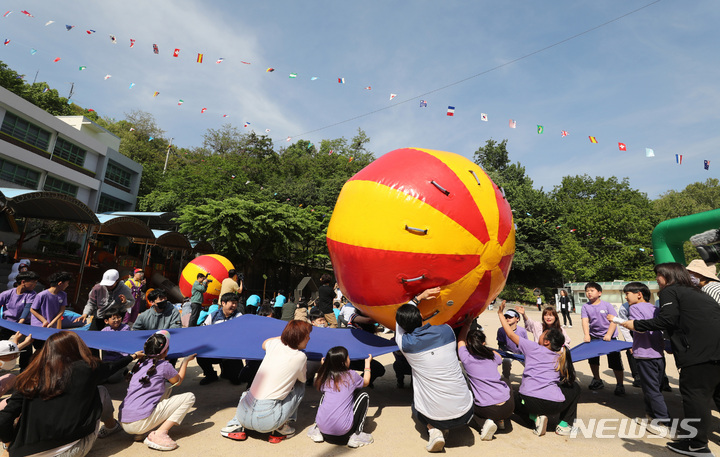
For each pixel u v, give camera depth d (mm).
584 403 5277
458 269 4066
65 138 27094
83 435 2850
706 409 3434
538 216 37562
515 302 33625
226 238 21438
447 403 3498
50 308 5574
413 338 3605
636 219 32000
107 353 5344
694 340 3492
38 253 15727
